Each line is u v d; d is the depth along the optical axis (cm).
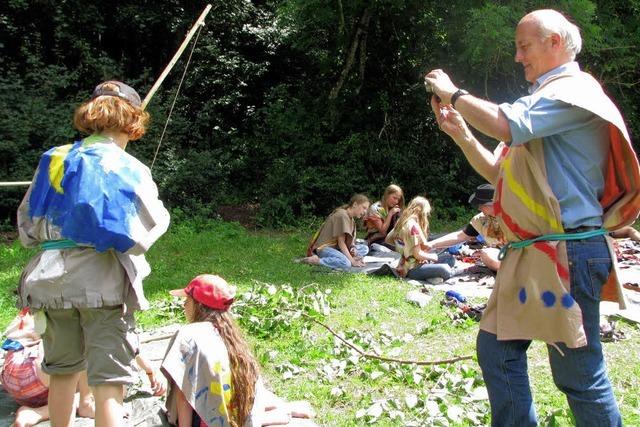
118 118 284
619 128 232
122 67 1419
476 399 366
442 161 1421
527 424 248
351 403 376
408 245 694
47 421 338
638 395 380
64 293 262
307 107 1418
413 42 1423
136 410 346
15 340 341
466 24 1226
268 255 857
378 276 714
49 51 1412
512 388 249
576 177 239
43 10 1373
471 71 1391
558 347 239
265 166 1388
